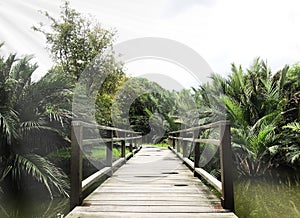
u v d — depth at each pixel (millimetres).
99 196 2490
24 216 2938
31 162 3469
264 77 6555
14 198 3447
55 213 2896
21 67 4477
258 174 5191
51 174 3396
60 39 7641
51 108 4211
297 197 3684
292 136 5258
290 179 5027
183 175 3566
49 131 4199
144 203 2256
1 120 3598
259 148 4965
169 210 2064
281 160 5309
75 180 2174
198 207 2131
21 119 4102
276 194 3879
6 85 4066
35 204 3287
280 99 5883
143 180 3223
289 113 6129
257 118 5914
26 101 4195
